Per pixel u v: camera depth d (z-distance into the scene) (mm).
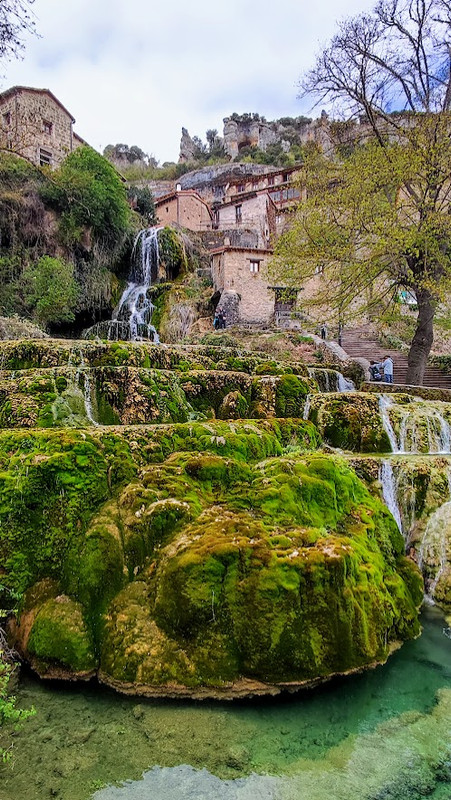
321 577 3695
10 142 19719
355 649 3783
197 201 37500
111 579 3896
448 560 5379
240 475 4762
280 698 3506
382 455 7422
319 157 16344
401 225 13688
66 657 3592
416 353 14781
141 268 25250
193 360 8641
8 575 3947
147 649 3559
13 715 2881
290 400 8148
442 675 3895
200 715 3303
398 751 3061
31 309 16953
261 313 25156
